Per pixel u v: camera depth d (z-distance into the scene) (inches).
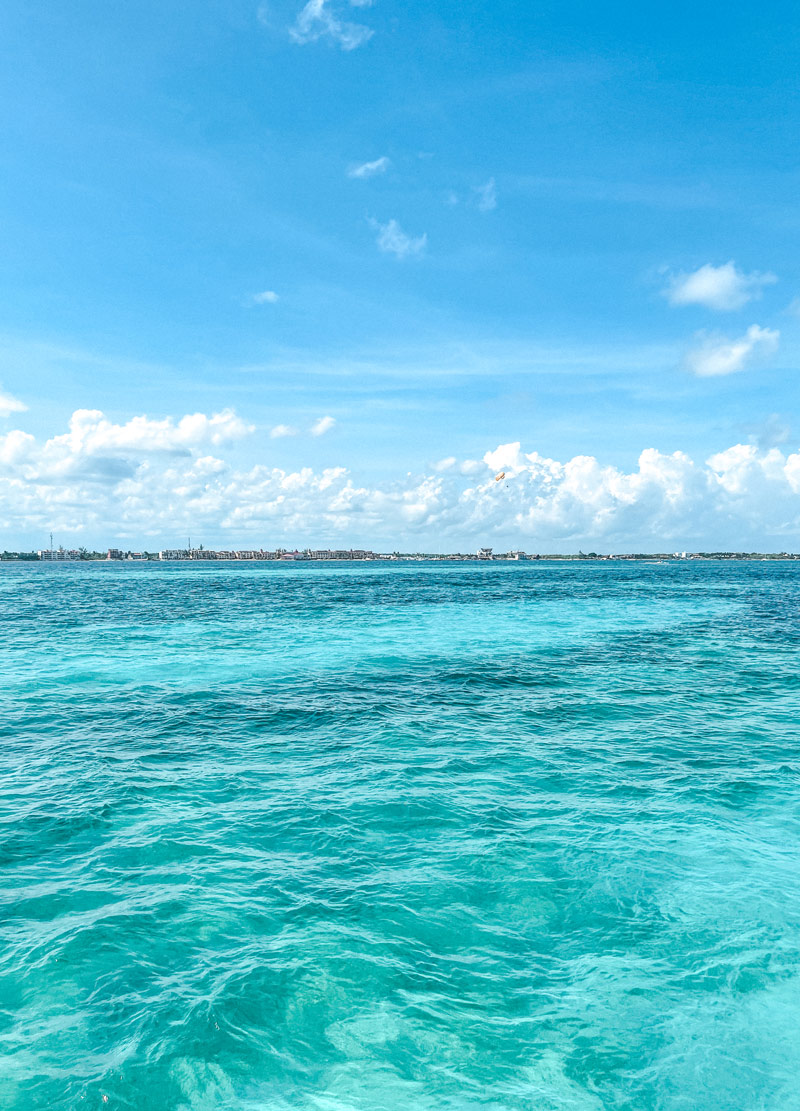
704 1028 251.0
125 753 571.2
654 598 2477.9
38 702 757.9
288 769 529.7
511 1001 263.3
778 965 286.4
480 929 309.6
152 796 470.9
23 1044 237.5
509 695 792.9
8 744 596.7
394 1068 230.8
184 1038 241.1
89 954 286.5
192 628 1449.3
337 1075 227.6
